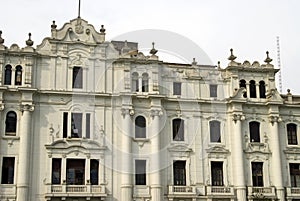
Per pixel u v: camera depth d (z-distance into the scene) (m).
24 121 51.06
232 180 55.62
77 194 49.91
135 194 52.22
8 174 50.06
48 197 49.19
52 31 54.53
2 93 51.41
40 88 52.91
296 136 59.69
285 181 57.28
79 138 52.47
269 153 57.53
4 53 52.53
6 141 50.66
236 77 58.94
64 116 53.00
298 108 60.34
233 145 56.66
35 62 53.53
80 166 52.12
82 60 54.69
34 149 51.22
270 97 58.72
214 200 54.16
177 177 54.50
